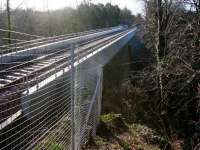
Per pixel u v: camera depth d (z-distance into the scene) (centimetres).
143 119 2219
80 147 976
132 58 4594
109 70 3262
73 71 804
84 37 3975
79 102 943
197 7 1597
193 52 1505
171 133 1834
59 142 806
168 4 2083
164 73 1708
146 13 2533
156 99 2384
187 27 1538
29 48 1356
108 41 3775
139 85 2742
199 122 1717
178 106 2027
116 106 2536
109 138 1365
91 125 1238
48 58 1406
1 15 3294
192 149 1602
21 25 3762
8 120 714
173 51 1636
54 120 854
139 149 1380
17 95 757
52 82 1066
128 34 5131
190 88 1786
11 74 946
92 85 1362
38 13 4119
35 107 825
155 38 2223
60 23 4756
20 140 691
